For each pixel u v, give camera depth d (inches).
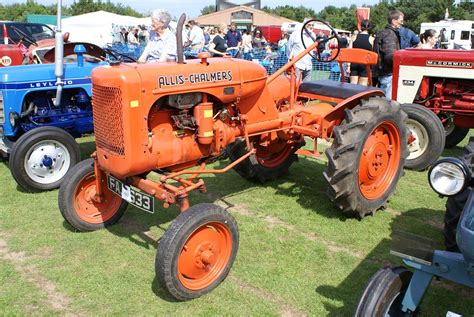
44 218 174.2
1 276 136.3
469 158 112.3
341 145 160.1
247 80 151.6
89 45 237.8
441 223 173.9
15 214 177.5
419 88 252.2
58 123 217.8
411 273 99.4
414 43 292.7
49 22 1216.8
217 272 131.5
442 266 92.4
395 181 181.3
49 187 198.8
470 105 241.0
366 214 178.4
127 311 121.5
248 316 120.1
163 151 137.0
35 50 271.1
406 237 97.0
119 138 130.0
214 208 126.6
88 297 127.0
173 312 121.6
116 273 138.2
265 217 176.9
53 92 215.3
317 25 754.8
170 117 139.1
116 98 126.8
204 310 122.3
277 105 186.4
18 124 209.6
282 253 150.3
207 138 142.6
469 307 124.1
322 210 182.7
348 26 2196.1
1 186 207.6
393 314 98.6
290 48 328.8
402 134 177.8
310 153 187.8
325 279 136.2
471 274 90.2
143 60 245.8
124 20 1039.6
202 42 436.1
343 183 160.6
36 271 139.3
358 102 180.4
